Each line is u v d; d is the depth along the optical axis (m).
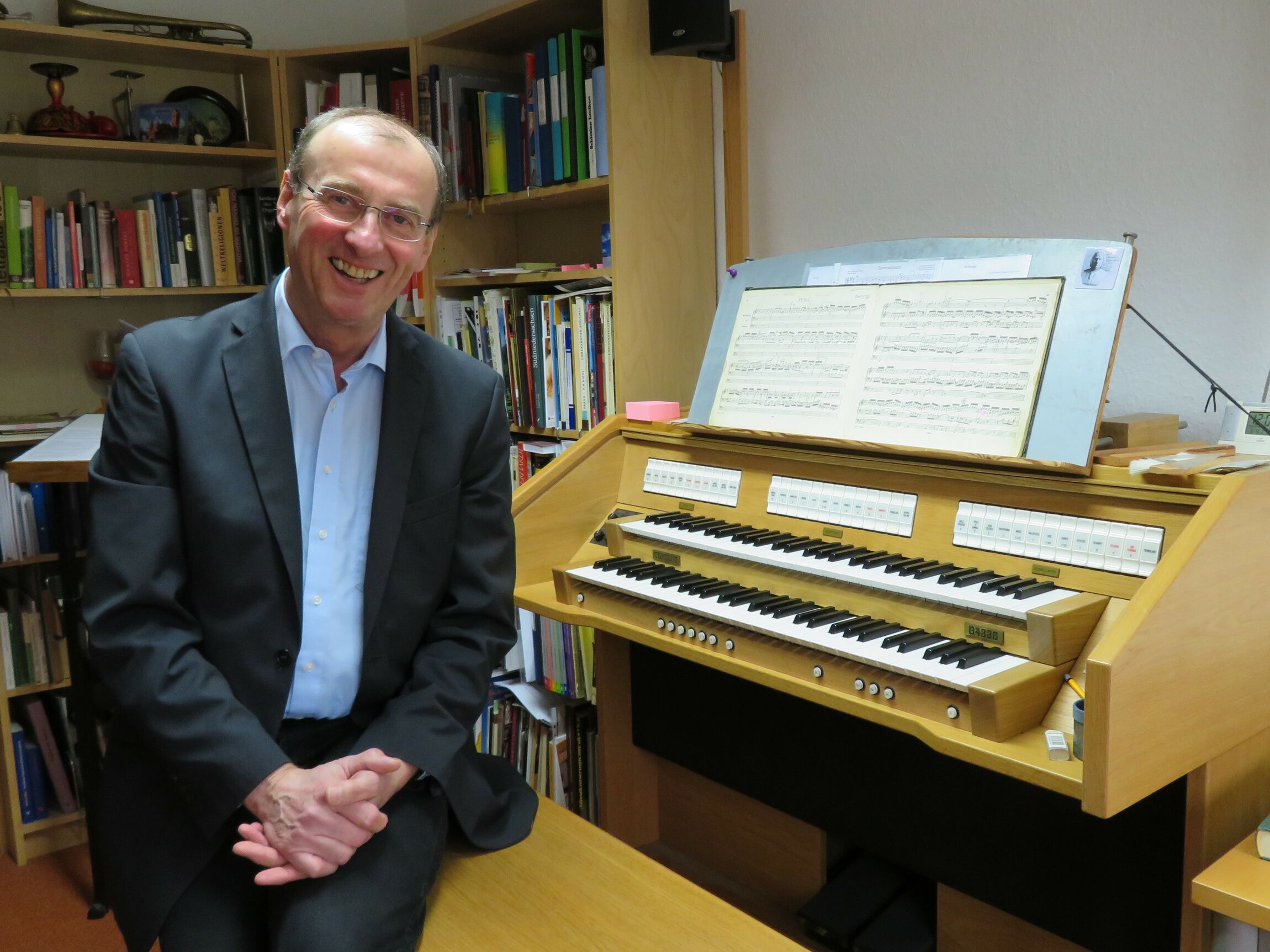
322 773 1.31
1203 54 1.87
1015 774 1.25
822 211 2.55
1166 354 1.97
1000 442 1.55
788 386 1.90
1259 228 1.82
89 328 3.50
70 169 3.41
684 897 1.46
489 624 1.60
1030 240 1.63
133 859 1.37
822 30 2.50
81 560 2.98
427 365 1.57
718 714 2.28
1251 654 1.38
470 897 1.46
